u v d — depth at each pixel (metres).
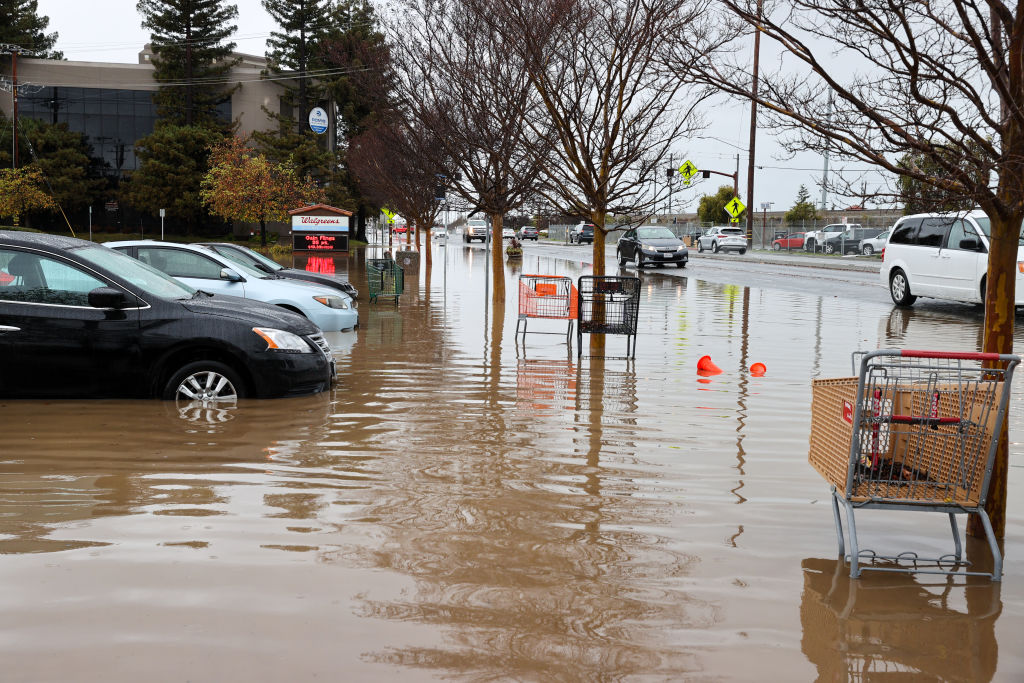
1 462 6.68
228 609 4.07
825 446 5.13
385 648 3.71
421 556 4.79
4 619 3.95
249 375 9.09
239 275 13.66
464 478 6.38
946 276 19.88
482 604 4.18
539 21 14.26
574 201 13.99
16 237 8.98
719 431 8.08
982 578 4.66
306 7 66.56
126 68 68.81
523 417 8.63
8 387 8.82
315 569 4.58
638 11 14.12
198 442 7.38
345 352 13.28
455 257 49.97
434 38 19.67
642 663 3.62
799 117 5.16
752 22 5.29
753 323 17.62
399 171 32.06
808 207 71.19
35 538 5.01
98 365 8.86
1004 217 5.05
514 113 16.58
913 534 5.34
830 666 3.63
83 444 7.27
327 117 62.28
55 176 65.12
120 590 4.28
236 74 68.69
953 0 4.72
